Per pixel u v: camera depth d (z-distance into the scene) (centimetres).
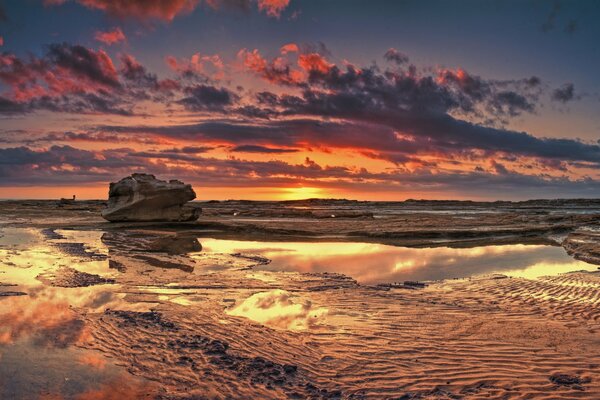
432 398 572
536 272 1530
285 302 1059
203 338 788
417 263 1727
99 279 1277
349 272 1506
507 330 842
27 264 1509
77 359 684
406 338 798
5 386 586
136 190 3177
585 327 862
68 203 6512
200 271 1455
